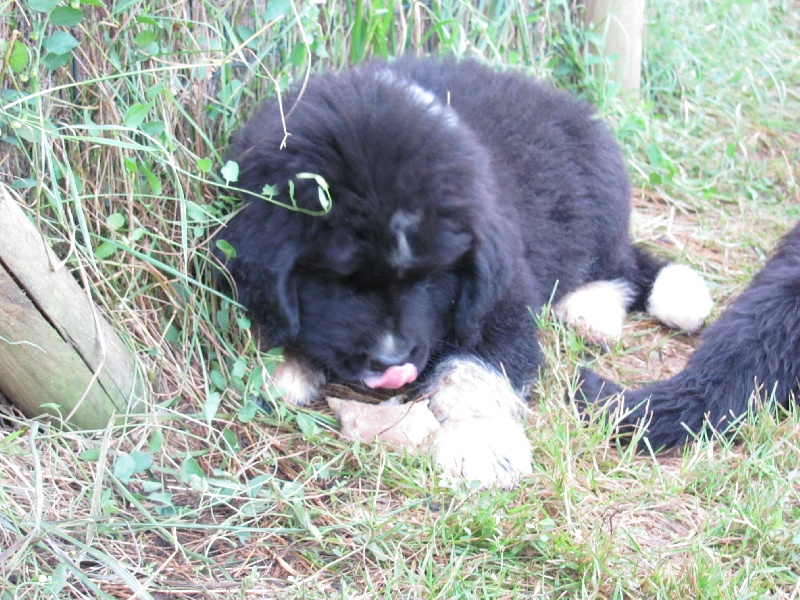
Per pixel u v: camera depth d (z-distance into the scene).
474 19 1.69
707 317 1.56
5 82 1.32
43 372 1.29
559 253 1.54
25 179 1.33
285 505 1.28
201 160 1.35
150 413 1.33
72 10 1.30
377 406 1.37
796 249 1.43
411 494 1.30
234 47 1.44
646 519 1.29
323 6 1.53
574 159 1.56
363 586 1.22
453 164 1.34
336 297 1.35
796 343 1.37
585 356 1.52
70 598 1.19
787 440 1.34
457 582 1.21
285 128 1.33
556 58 1.83
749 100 2.00
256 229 1.34
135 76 1.38
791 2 2.53
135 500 1.25
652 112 1.94
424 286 1.37
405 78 1.44
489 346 1.42
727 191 1.83
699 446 1.34
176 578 1.22
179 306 1.38
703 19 2.18
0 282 1.25
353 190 1.32
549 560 1.24
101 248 1.33
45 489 1.26
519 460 1.33
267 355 1.37
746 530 1.26
